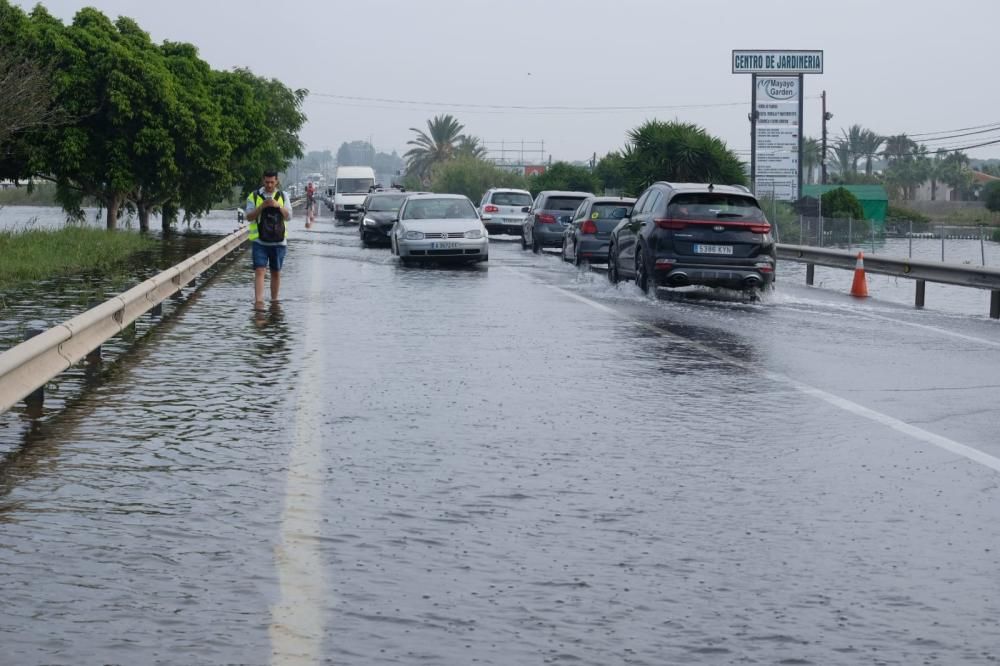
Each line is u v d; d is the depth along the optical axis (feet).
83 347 49.42
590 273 119.65
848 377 53.36
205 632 21.80
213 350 59.52
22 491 31.91
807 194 402.93
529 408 44.78
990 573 25.94
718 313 81.56
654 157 247.09
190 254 135.13
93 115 173.37
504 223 206.80
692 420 42.86
